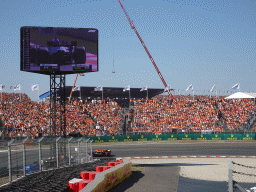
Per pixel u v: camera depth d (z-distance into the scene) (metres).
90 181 11.70
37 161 16.59
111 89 75.94
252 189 15.30
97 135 52.53
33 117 53.22
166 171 21.45
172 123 61.03
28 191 10.53
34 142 15.66
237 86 70.81
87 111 63.31
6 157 14.17
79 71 27.20
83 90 75.31
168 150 40.12
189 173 21.83
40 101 69.50
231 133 55.50
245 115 64.81
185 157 33.75
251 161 29.77
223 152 37.66
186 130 57.69
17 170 13.70
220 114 66.31
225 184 16.91
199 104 70.00
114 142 49.75
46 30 26.45
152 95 87.62
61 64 26.64
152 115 64.94
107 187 13.17
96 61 27.56
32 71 26.38
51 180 12.67
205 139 52.47
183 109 67.19
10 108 56.34
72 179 12.35
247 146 43.41
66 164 21.33
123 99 80.31
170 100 72.62
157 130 58.00
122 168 16.33
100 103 68.00
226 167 25.55
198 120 62.09
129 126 61.69
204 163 28.62
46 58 26.34
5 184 11.77
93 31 27.69
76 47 27.09
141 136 51.72
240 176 20.48
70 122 54.59
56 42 26.64
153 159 32.31
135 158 33.25
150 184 15.76
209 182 17.55
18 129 47.25
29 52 25.97
